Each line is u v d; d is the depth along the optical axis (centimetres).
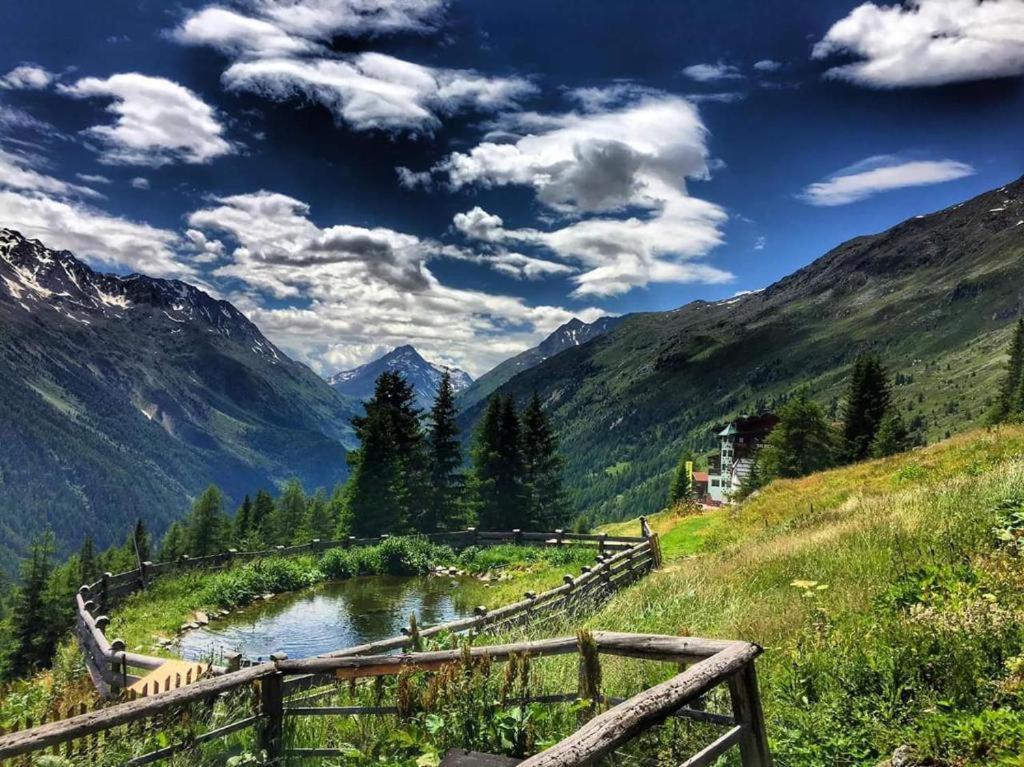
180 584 2464
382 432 4962
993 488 1352
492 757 472
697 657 414
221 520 9894
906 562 969
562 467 6328
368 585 2739
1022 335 9956
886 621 701
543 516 6062
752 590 1187
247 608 2330
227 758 597
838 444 7450
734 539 2264
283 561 2800
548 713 538
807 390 7106
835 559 1168
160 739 568
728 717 409
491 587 2589
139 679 1127
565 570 2677
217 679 577
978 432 2888
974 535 1003
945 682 564
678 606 1215
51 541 5972
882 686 584
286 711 632
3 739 447
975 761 441
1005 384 9725
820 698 601
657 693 336
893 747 501
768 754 393
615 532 4266
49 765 505
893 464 2758
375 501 4841
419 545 3244
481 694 558
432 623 2086
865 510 1641
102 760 533
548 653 529
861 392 7481
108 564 9181
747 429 11631
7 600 8662
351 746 566
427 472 5638
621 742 310
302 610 2297
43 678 1450
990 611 641
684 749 465
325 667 618
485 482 5612
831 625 779
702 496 12988
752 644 400
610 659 784
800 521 1923
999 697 521
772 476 7181
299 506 11962
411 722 545
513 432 5656
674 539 2791
